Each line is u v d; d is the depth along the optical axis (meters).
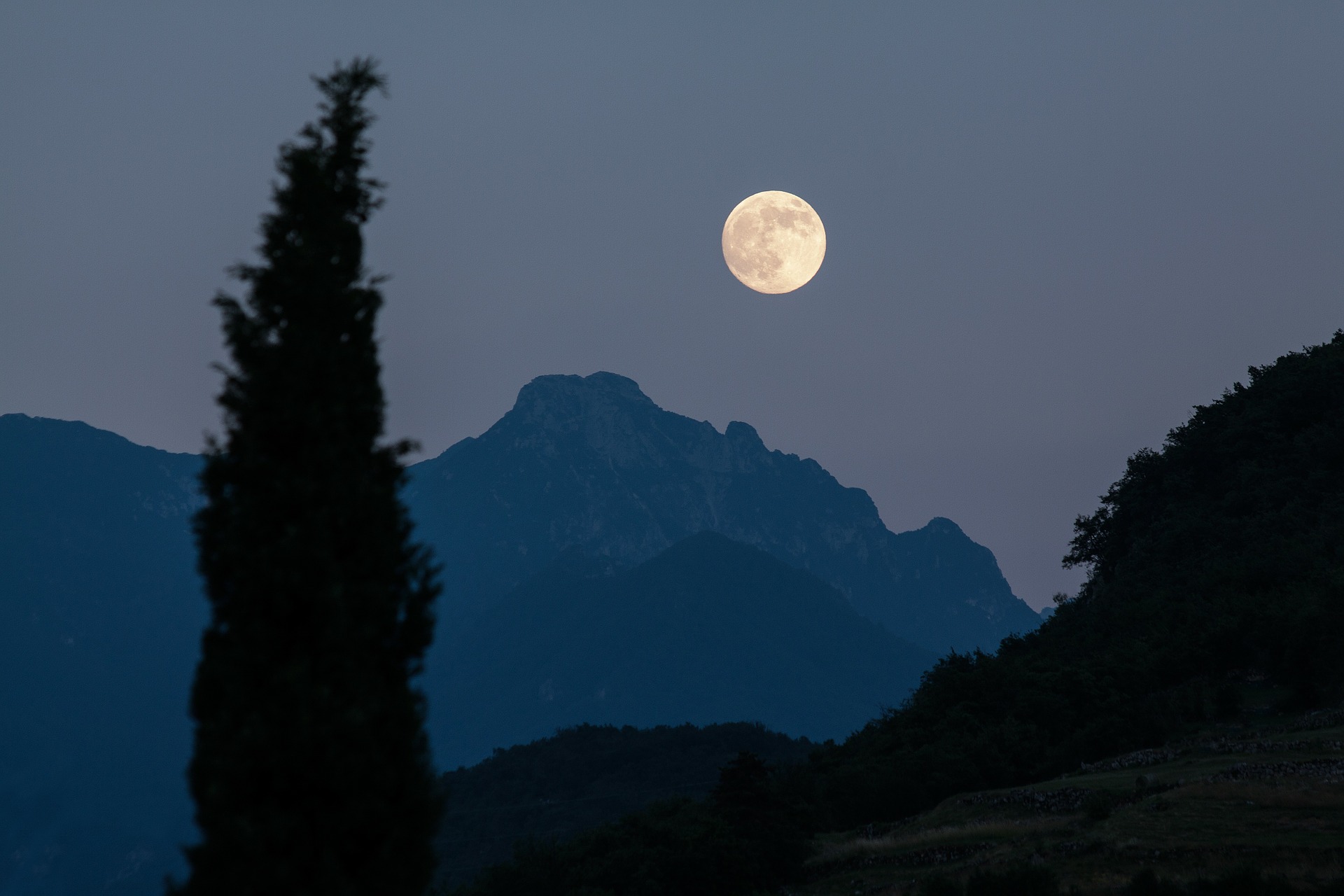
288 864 64.50
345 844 66.94
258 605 69.56
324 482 71.88
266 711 66.88
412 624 73.44
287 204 77.06
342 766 65.94
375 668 71.81
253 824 64.69
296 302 74.81
